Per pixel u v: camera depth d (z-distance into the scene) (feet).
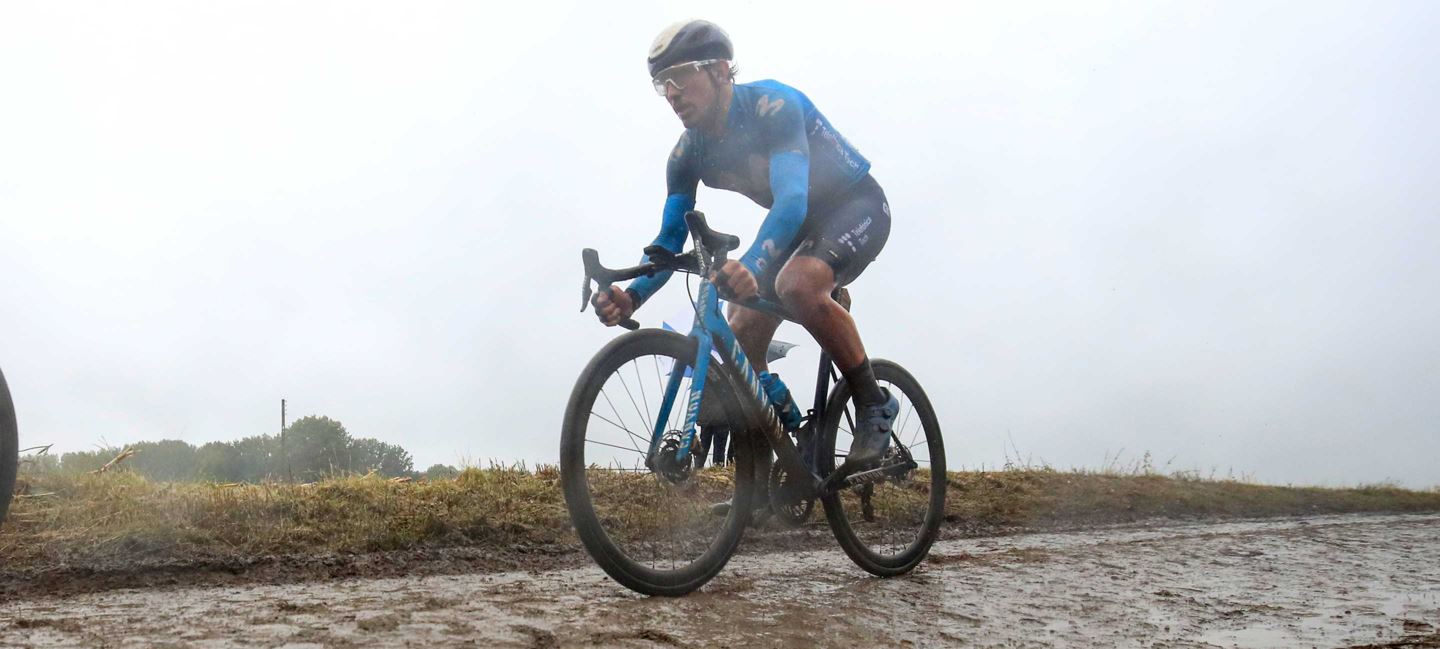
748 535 15.03
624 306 10.44
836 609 9.29
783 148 10.40
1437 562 13.67
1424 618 9.50
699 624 8.32
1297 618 9.42
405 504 15.21
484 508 15.35
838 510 11.39
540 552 13.61
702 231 9.71
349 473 17.51
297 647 7.20
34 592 10.45
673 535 9.97
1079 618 9.27
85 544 12.16
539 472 18.53
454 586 10.57
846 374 11.09
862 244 11.03
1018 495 22.08
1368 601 10.42
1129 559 13.41
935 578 11.63
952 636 8.33
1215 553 14.24
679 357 9.92
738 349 10.32
